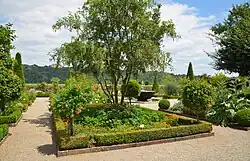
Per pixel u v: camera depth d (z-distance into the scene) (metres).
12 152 5.85
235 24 21.91
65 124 7.66
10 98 8.12
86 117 8.39
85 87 6.33
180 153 5.92
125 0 10.08
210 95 8.55
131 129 7.29
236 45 18.80
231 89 12.30
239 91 12.64
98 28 10.70
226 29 22.88
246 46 17.69
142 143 6.63
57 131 6.52
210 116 10.76
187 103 8.64
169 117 9.55
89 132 6.86
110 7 10.27
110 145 6.26
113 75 11.07
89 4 10.58
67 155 5.66
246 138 7.64
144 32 10.56
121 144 6.37
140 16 10.41
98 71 10.53
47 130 8.40
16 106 11.32
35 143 6.67
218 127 9.56
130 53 10.34
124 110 9.36
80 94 6.05
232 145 6.74
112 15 10.45
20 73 21.78
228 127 9.58
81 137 5.94
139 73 10.79
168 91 24.02
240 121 9.19
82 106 6.12
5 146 6.36
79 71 10.62
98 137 6.15
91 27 10.75
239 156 5.72
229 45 19.61
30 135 7.63
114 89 12.09
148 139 6.80
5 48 7.59
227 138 7.64
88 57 9.99
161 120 9.12
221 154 5.87
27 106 14.47
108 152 5.96
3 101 8.12
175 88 23.64
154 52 9.80
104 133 6.49
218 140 7.36
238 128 9.27
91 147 6.04
